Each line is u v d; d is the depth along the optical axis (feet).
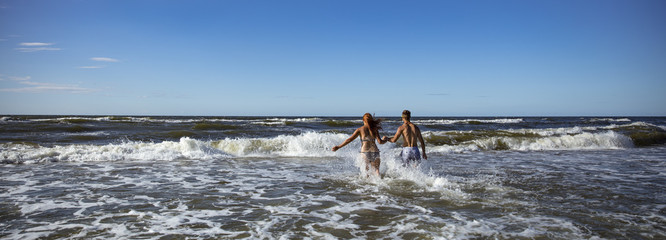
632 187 20.84
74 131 63.52
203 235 12.37
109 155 31.73
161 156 33.30
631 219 14.16
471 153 40.81
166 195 18.43
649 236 12.13
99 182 21.67
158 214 14.93
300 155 37.58
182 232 12.66
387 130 80.84
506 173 26.21
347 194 18.83
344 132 69.46
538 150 45.11
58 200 17.03
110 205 16.25
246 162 31.91
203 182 22.21
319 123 110.52
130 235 12.26
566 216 14.60
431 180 22.09
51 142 45.85
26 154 29.73
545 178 23.97
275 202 17.15
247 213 15.21
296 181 22.70
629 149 47.11
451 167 29.37
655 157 37.63
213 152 36.73
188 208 15.94
